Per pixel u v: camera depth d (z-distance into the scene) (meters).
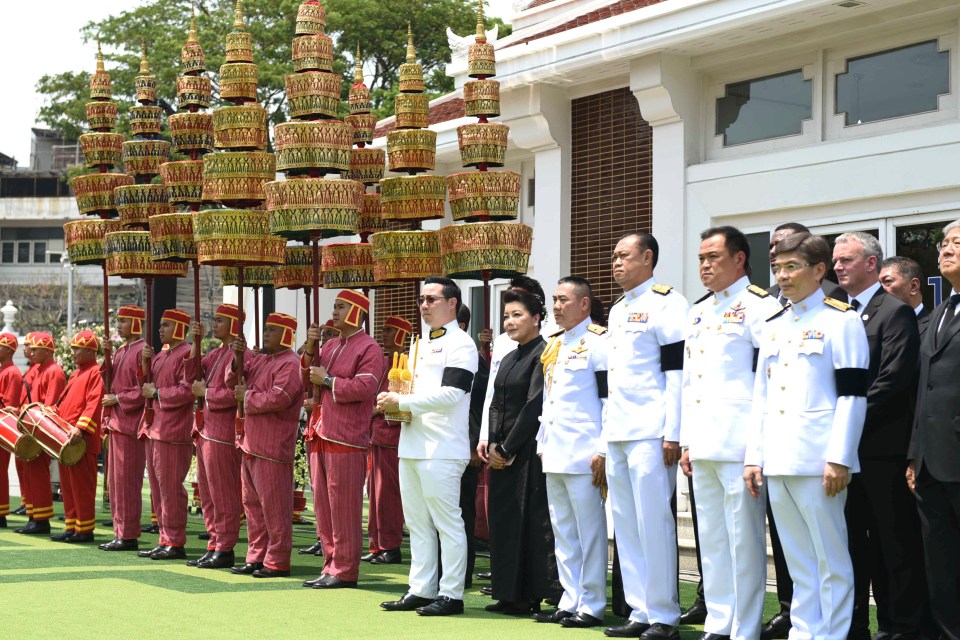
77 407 10.68
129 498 10.16
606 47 11.13
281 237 8.88
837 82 10.27
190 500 13.75
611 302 11.96
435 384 7.32
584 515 6.89
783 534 5.97
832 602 5.81
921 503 6.00
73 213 44.72
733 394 6.19
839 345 5.77
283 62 26.69
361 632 6.50
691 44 10.66
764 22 9.90
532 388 7.24
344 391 8.09
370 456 9.86
